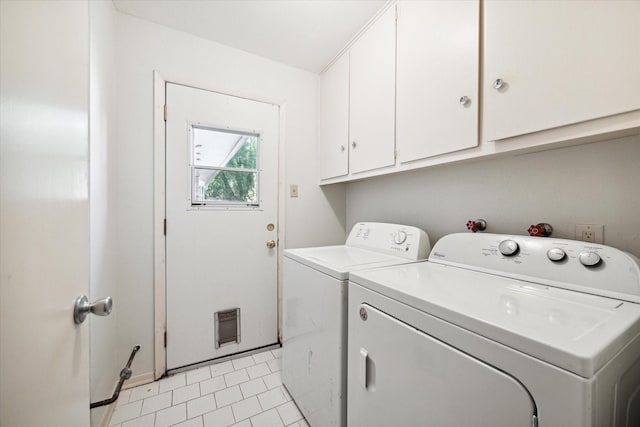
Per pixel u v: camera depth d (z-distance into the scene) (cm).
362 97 164
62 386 53
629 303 66
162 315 163
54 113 49
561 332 50
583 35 71
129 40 153
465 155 105
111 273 139
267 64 198
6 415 36
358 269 106
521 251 94
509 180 118
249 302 192
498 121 92
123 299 152
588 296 72
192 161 173
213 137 181
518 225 115
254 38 175
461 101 103
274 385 156
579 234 97
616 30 65
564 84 75
